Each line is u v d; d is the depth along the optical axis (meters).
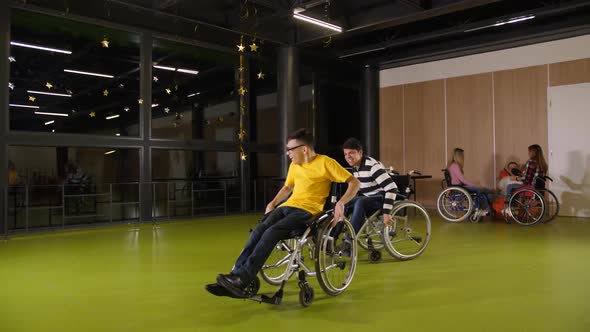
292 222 2.61
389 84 9.59
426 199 9.07
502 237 5.28
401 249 4.53
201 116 8.21
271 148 8.34
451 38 8.29
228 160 8.19
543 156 7.22
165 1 6.09
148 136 6.72
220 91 8.41
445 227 6.15
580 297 2.82
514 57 7.98
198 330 2.26
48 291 3.00
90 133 6.14
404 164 9.36
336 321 2.39
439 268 3.68
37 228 5.72
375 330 2.24
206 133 8.27
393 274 3.47
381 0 6.55
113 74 7.23
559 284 3.14
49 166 6.30
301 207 2.72
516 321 2.37
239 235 5.51
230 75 8.49
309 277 3.33
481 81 8.36
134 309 2.61
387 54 9.23
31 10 5.61
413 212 8.01
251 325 2.33
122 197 6.98
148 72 6.72
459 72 8.62
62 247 4.67
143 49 6.64
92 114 7.06
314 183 2.78
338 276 3.38
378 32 8.26
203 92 8.23
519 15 6.61
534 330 2.23
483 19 7.50
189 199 7.56
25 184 6.02
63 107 7.00
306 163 2.81
